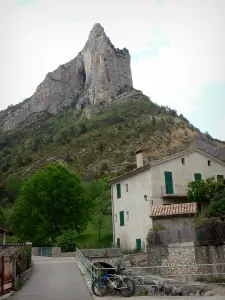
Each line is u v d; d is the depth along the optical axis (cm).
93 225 6912
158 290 2184
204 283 2441
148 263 3178
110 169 14212
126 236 4256
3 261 1678
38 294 1766
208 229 2588
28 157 16562
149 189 3847
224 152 7675
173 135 17225
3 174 15512
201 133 18950
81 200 6025
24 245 2883
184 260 2778
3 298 1550
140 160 4375
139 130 17650
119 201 4494
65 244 5372
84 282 2189
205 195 3569
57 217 5912
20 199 6038
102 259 3509
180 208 3353
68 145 17562
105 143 16788
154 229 3195
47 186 5931
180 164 3981
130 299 1639
